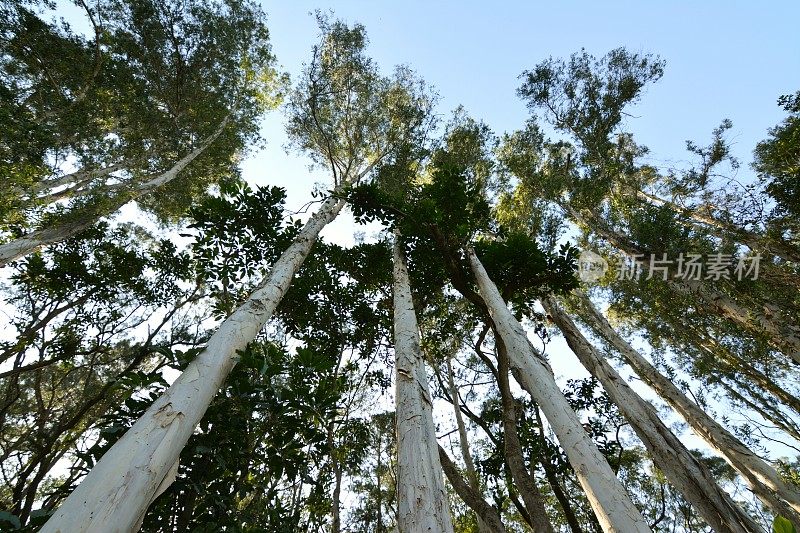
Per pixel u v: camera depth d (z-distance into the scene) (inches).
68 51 413.1
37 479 239.0
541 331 370.3
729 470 482.0
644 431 215.2
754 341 353.1
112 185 381.4
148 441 97.7
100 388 406.3
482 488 364.2
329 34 495.5
